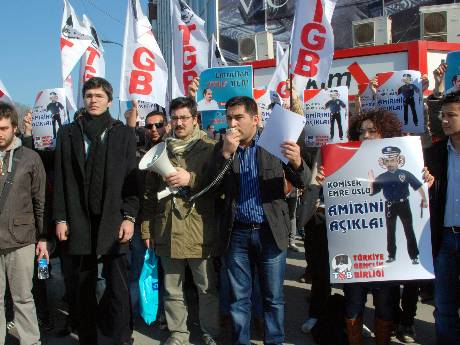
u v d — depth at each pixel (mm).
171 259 4301
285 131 3568
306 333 4660
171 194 4238
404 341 4410
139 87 6137
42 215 4148
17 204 3979
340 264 3580
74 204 4016
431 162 3574
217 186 4000
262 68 9742
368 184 3547
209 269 4301
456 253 3482
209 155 4258
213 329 4363
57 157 4109
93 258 4215
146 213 4496
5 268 4098
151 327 4918
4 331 4168
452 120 3363
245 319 3980
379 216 3527
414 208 3484
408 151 3506
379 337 3838
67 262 4328
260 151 3865
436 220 3539
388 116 3826
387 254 3514
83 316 4219
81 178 4031
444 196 3518
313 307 4672
